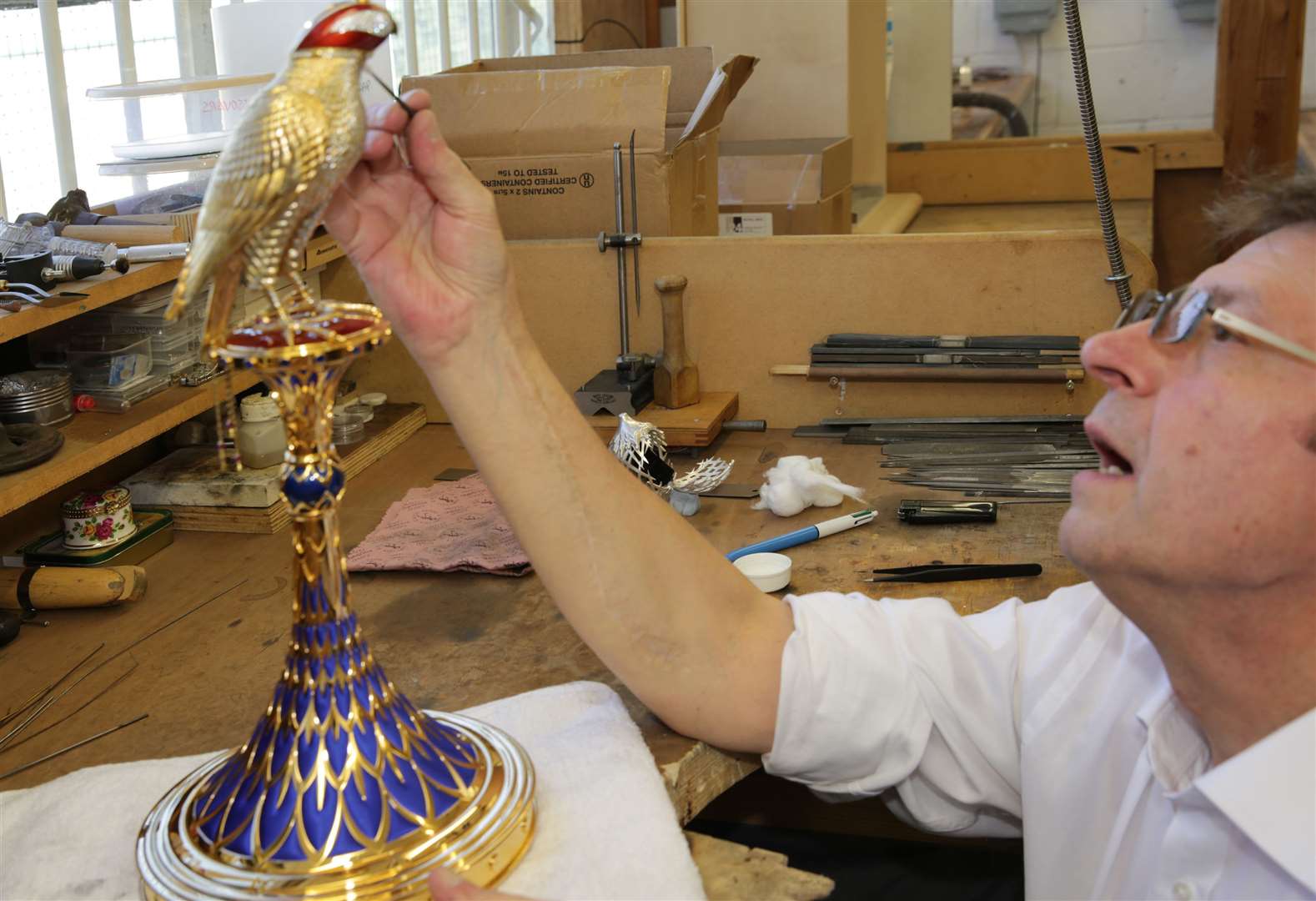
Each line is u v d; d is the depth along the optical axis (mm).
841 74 2713
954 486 1506
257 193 650
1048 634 942
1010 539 1355
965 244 1663
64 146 1751
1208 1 3543
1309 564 705
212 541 1415
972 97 3787
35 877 782
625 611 888
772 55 2738
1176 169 3494
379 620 1201
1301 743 705
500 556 1301
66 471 1257
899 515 1417
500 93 1799
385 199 783
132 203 1591
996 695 946
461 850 737
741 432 1773
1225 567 707
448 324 808
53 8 1690
